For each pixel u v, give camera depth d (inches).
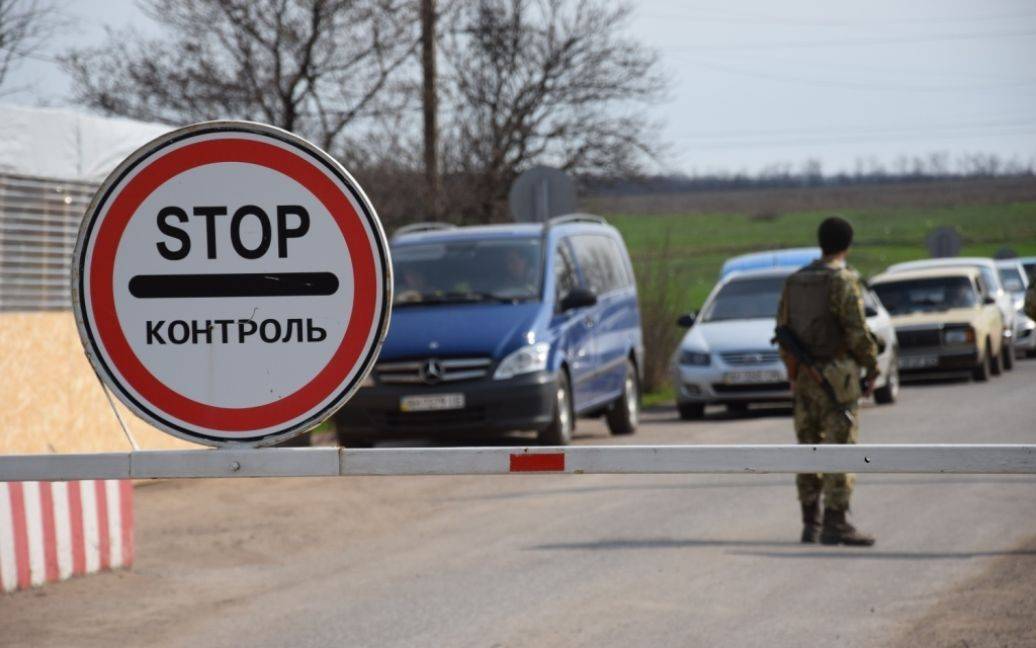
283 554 909.8
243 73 2162.9
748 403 2102.6
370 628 676.7
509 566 834.2
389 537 965.8
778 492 1125.7
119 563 862.5
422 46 2215.8
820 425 900.6
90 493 844.6
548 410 1369.3
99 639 666.2
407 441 1496.1
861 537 864.9
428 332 1368.1
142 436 1263.5
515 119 2568.9
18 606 750.5
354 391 340.2
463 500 1135.0
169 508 1111.6
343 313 341.4
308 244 342.0
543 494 1157.1
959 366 2486.5
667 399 2434.8
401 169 2247.8
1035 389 2233.0
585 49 2630.4
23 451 1150.3
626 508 1064.2
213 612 727.7
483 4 2571.4
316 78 2202.3
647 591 742.5
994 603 682.8
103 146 1275.8
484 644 633.6
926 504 1024.2
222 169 343.0
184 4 2160.4
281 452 340.2
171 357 343.6
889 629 635.5
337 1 2153.1
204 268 343.0
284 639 657.6
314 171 341.1
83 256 343.9
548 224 1584.6
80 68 2202.3
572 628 660.1
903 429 1606.8
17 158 1184.2
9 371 1141.7
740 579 767.7
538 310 1418.6
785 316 911.0
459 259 1496.1
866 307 2054.6
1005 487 1093.8
